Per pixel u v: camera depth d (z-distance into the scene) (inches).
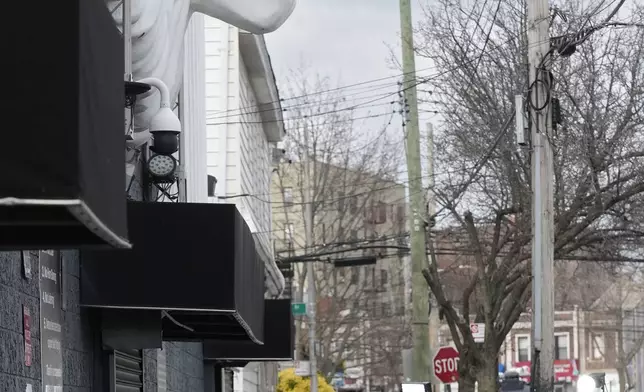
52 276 388.8
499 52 1039.0
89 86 239.5
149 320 464.8
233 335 598.5
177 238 437.4
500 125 1032.2
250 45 1350.9
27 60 231.3
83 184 229.0
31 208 234.2
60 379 395.5
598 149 964.6
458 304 1929.1
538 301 753.0
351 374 2546.8
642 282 3034.0
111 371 470.9
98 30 250.7
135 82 430.3
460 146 1078.4
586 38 891.4
